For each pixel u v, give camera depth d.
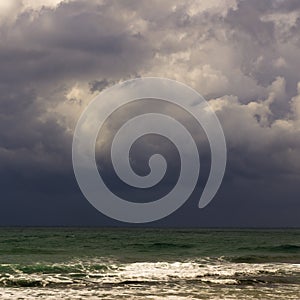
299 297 21.33
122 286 23.45
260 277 27.19
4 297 20.16
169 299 20.36
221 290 22.78
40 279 24.72
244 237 88.69
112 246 49.34
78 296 20.66
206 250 45.09
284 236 101.25
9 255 36.78
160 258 35.88
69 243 54.88
